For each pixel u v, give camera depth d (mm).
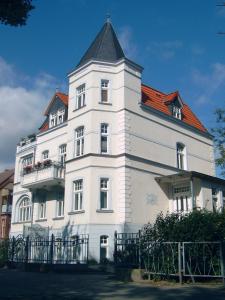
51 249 21688
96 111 26453
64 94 32375
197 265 13242
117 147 25969
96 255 23844
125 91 26625
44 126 34625
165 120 29656
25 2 10609
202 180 26703
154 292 11477
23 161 35906
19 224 33688
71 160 27031
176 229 14086
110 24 30469
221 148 24156
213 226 13758
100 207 24859
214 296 10383
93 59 27266
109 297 10625
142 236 15727
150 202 26422
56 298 10516
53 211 29375
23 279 15914
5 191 47750
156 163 27688
